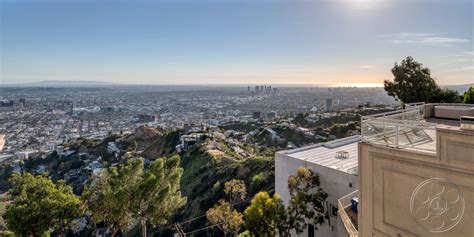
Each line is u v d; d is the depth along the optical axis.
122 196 11.85
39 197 11.99
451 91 21.70
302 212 11.71
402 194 5.68
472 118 4.82
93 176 13.05
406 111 8.48
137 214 12.73
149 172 12.88
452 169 4.92
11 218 11.36
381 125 6.21
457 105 9.68
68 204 11.99
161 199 12.70
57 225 12.03
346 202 10.20
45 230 11.77
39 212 11.48
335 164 12.97
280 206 11.43
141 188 12.24
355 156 14.41
